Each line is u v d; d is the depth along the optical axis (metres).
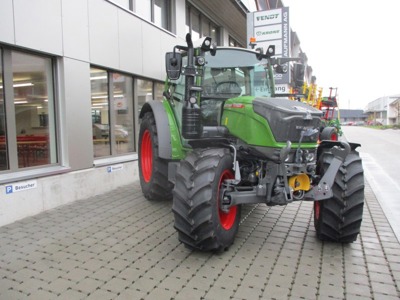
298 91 6.15
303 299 2.93
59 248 3.99
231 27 14.48
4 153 5.06
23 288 3.10
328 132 8.80
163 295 2.98
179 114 5.23
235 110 4.28
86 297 2.95
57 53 5.67
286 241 4.23
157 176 5.67
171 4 9.77
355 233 4.00
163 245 4.07
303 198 3.91
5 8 4.78
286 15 10.58
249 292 3.03
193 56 4.12
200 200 3.58
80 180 6.14
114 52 7.06
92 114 6.81
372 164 11.91
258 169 4.08
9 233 4.48
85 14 6.25
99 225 4.77
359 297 2.97
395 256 3.80
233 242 4.15
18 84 5.23
